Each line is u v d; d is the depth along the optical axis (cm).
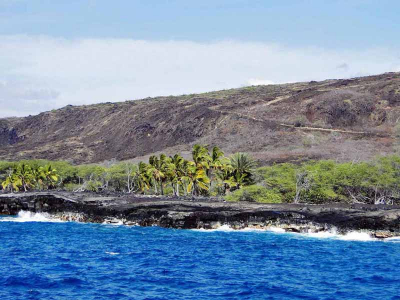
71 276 4725
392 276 4847
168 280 4606
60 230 8062
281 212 7919
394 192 9456
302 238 7244
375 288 4394
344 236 7462
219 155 10344
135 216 8712
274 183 9750
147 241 6900
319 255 5912
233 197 9388
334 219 7581
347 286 4453
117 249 6241
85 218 9269
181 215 8269
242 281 4591
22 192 10938
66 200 9581
